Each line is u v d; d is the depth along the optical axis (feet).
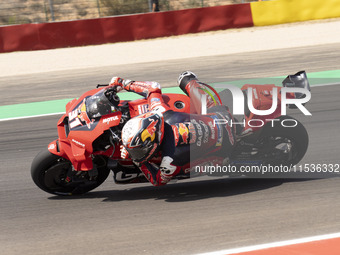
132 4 237.04
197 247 42.19
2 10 236.84
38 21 230.89
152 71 130.62
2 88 125.08
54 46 169.48
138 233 45.73
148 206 52.06
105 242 44.45
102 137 51.21
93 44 171.63
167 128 49.39
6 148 78.28
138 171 53.21
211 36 173.68
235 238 43.27
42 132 85.51
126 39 174.40
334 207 48.08
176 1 238.68
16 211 53.57
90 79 126.52
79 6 238.89
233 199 51.98
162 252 41.81
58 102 106.52
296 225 44.88
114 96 51.39
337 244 40.81
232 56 142.31
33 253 43.47
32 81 129.70
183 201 52.65
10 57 161.58
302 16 185.37
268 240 42.42
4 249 44.65
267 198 51.49
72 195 57.16
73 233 46.88
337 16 185.98
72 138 50.98
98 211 51.80
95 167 52.85
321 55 133.80
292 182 55.31
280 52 142.41
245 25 183.62
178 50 155.94
